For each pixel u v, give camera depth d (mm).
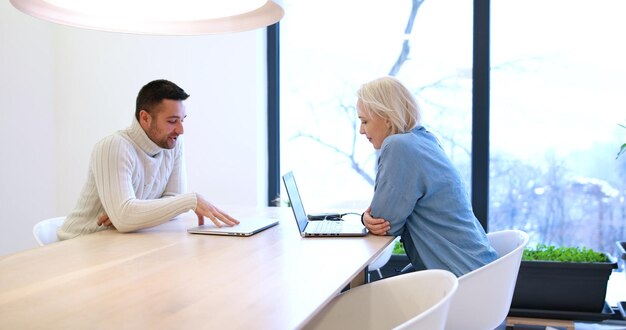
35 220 4297
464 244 2193
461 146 3928
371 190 4148
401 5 3986
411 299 1576
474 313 1825
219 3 1953
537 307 3322
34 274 1585
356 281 2336
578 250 3410
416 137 2287
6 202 4059
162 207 2258
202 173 4219
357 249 1956
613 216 3707
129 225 2234
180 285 1473
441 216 2229
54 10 1863
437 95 3945
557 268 3246
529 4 3742
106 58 4336
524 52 3768
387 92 2355
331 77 4156
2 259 1776
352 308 1651
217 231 2217
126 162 2377
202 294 1389
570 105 3723
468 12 3865
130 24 2037
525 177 3830
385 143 2266
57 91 4434
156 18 2059
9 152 4074
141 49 4270
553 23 3713
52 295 1379
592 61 3672
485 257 2186
